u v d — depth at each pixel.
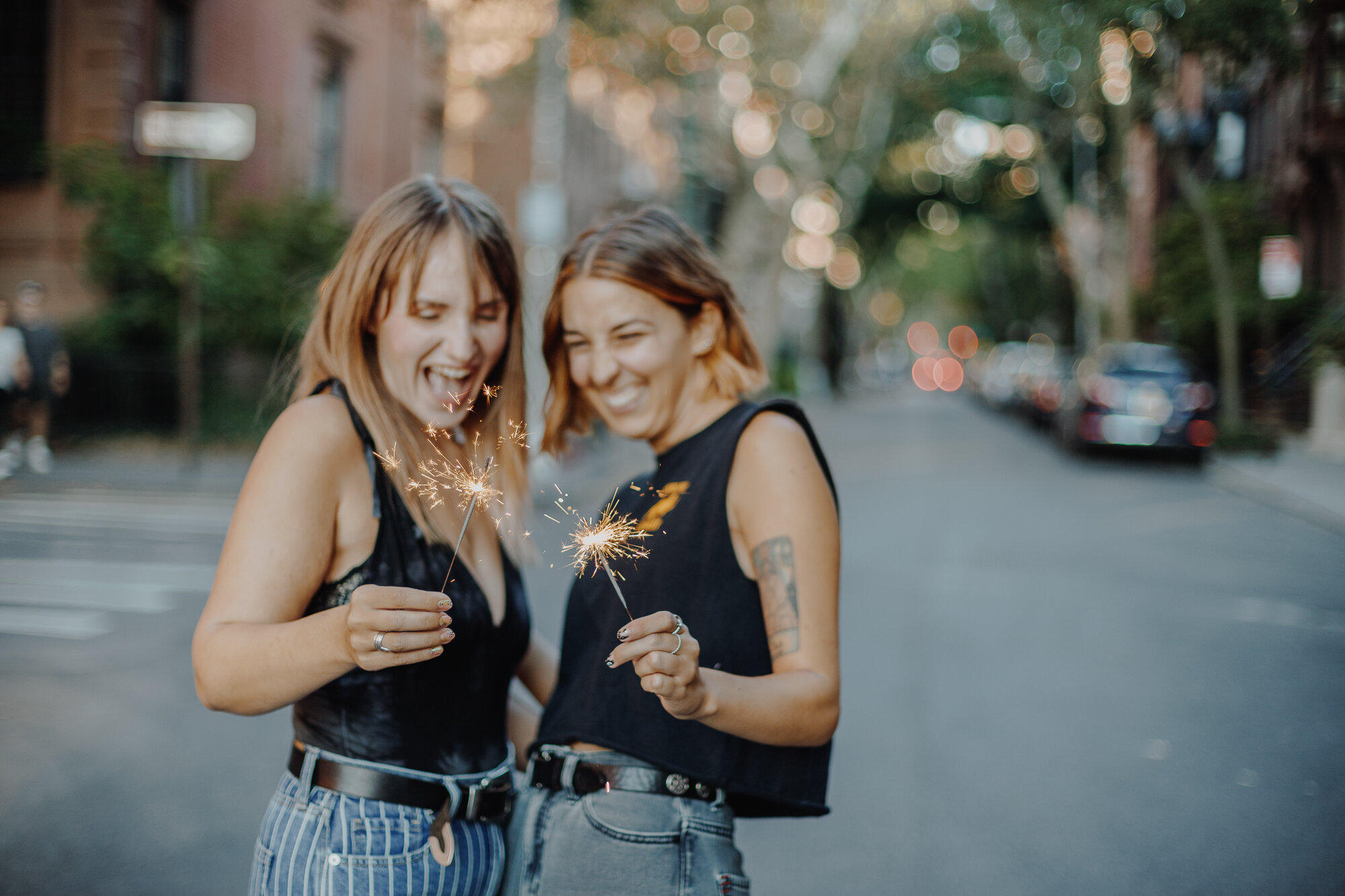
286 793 1.52
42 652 5.26
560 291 1.87
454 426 1.80
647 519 1.71
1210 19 9.97
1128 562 8.98
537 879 1.62
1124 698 5.25
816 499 1.60
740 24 20.94
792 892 3.28
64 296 13.28
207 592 6.45
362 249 1.62
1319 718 4.96
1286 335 20.41
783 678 1.48
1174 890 3.27
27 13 13.18
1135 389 17.25
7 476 10.52
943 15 24.03
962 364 95.62
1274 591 7.91
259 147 15.07
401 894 1.49
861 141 28.05
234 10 15.09
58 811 3.60
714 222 32.56
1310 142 15.27
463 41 20.31
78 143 13.19
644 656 1.29
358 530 1.51
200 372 13.31
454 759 1.57
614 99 26.98
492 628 1.63
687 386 1.85
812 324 46.50
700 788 1.58
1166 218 23.44
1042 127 28.81
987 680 5.55
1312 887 3.28
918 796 4.03
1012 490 14.17
